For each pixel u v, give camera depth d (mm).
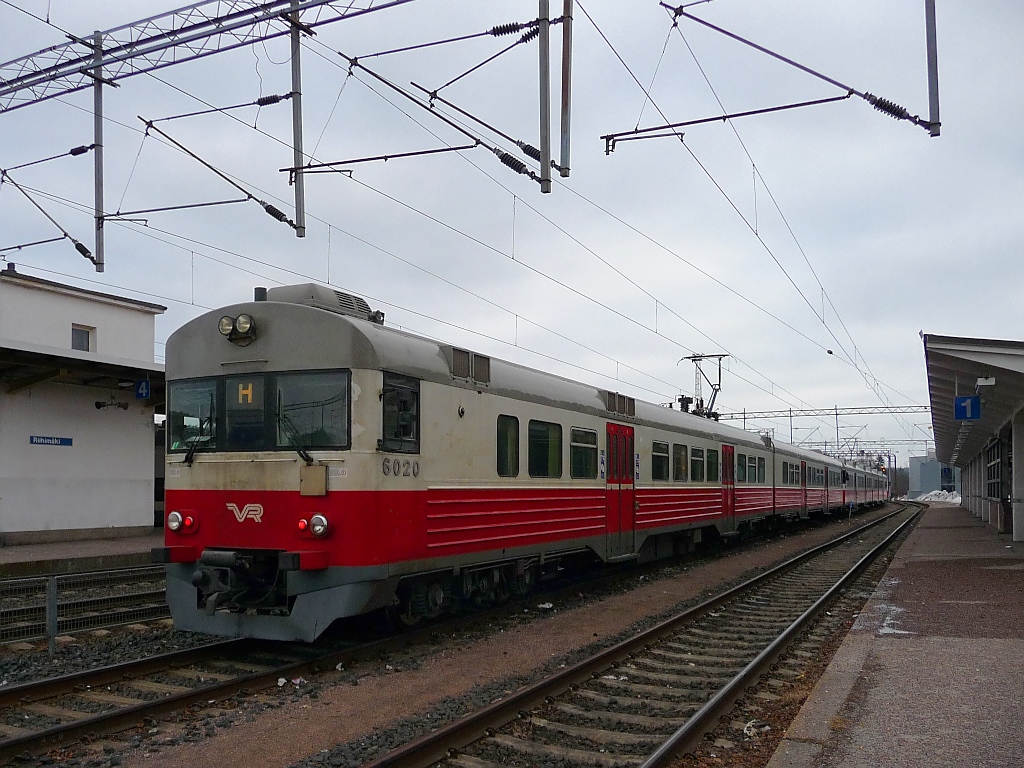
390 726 6328
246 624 8477
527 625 10664
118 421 21625
